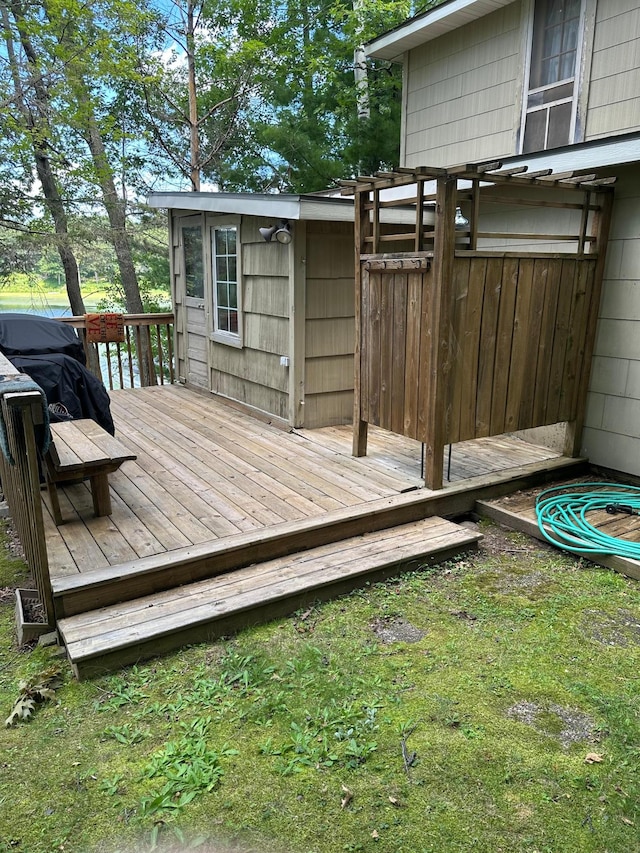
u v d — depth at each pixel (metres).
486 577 3.29
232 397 6.35
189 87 13.04
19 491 2.82
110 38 11.93
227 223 5.86
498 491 4.19
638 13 4.70
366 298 4.20
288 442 4.98
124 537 3.15
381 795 1.84
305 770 1.93
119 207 13.87
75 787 1.89
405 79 7.21
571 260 4.11
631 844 1.67
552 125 5.50
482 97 6.21
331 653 2.57
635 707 2.24
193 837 1.70
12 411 2.52
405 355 3.91
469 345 3.74
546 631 2.76
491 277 3.71
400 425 4.07
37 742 2.09
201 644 2.66
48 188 13.19
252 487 3.92
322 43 13.09
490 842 1.68
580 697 2.30
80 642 2.43
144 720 2.18
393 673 2.44
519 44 5.71
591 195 4.18
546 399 4.32
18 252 12.28
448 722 2.15
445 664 2.50
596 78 5.07
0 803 1.84
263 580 2.98
